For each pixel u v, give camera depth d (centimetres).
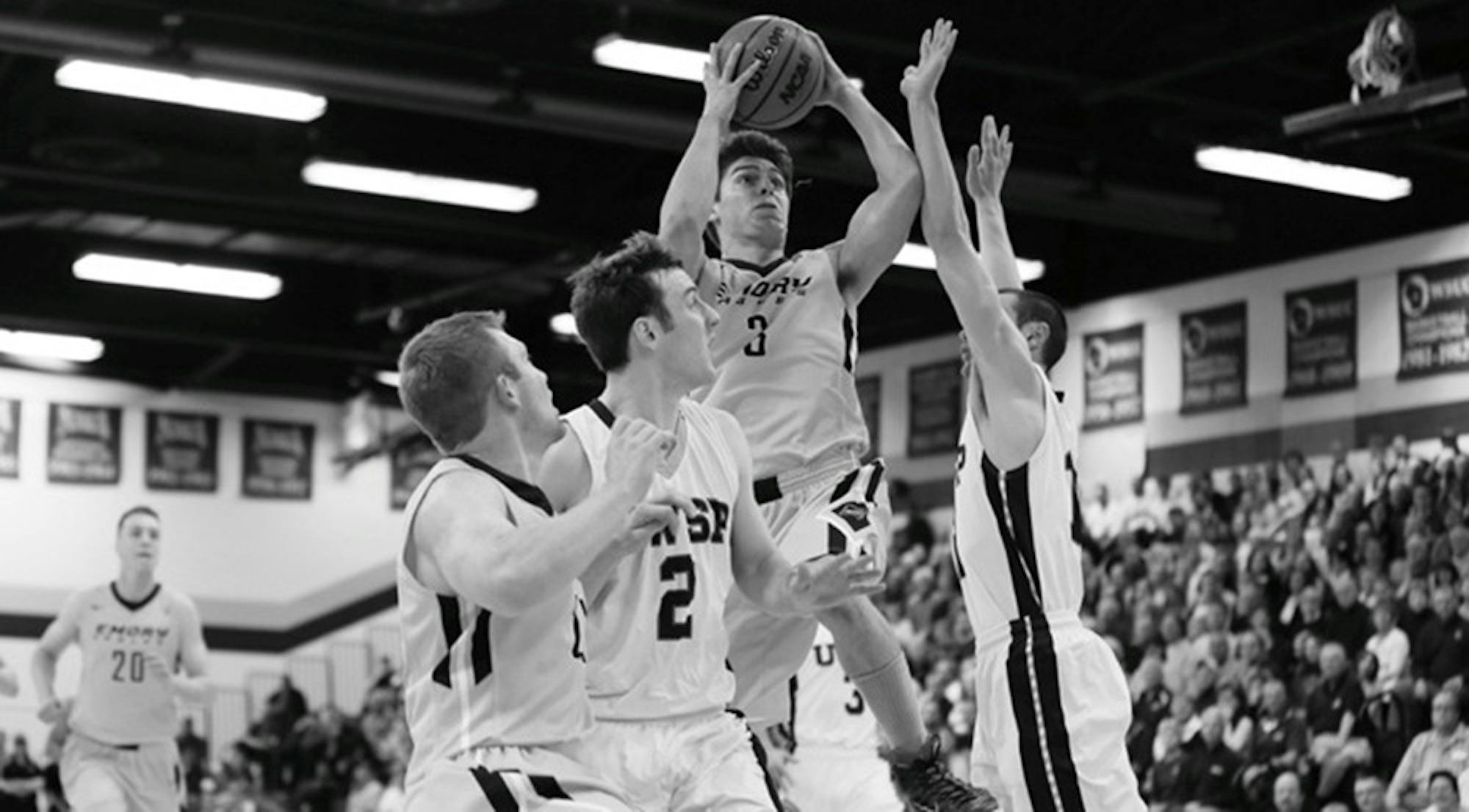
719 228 875
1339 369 2491
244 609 3488
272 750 3081
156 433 3459
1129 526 2673
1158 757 2111
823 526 828
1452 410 2359
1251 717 2047
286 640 3516
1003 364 812
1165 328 2703
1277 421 2553
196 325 2938
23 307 2834
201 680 1600
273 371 3466
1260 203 2583
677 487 679
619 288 683
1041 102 2261
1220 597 2252
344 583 3562
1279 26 1956
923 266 2633
